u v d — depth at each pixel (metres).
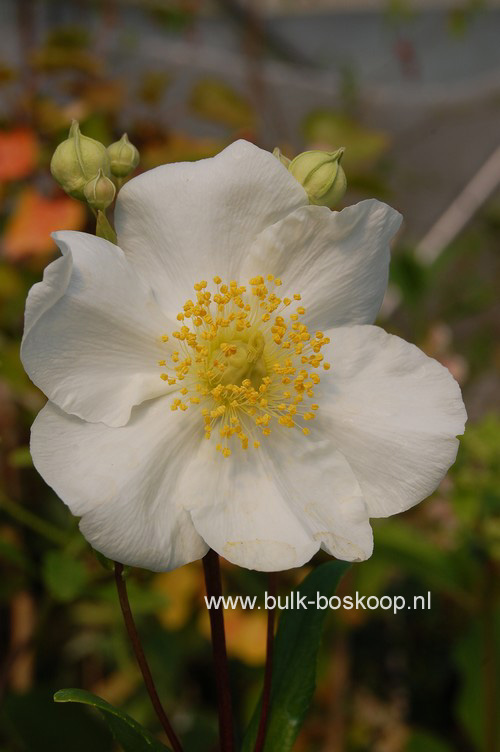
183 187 0.21
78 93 0.36
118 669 0.38
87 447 0.20
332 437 0.22
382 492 0.21
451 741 0.39
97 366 0.21
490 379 0.53
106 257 0.21
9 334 0.35
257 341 0.22
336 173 0.22
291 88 0.55
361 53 0.70
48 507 0.34
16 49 0.48
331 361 0.22
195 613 0.33
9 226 0.33
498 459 0.29
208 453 0.21
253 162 0.21
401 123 0.60
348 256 0.22
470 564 0.30
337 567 0.23
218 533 0.20
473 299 0.52
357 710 0.39
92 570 0.29
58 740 0.30
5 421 0.33
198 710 0.36
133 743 0.21
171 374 0.21
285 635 0.23
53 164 0.22
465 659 0.32
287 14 0.65
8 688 0.33
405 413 0.21
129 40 0.47
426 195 0.62
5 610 0.38
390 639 0.42
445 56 0.72
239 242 0.21
